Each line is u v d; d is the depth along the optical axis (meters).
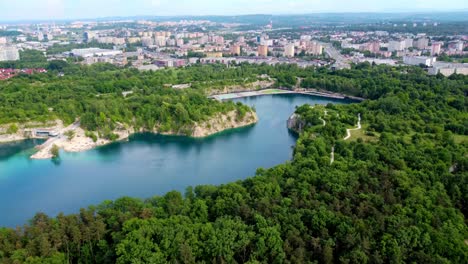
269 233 126.88
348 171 176.38
